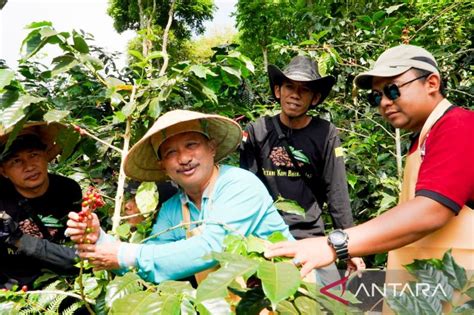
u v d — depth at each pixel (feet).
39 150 7.08
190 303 4.34
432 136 5.43
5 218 6.34
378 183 11.87
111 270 5.98
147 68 7.86
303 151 9.04
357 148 12.73
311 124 9.28
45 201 7.34
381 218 4.82
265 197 6.24
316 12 15.14
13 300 5.65
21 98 6.09
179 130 5.98
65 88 10.25
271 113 12.72
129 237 7.53
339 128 13.20
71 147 6.99
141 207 7.09
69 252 6.46
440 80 6.16
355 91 13.26
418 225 4.76
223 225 5.47
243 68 7.54
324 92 9.24
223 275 3.84
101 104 10.48
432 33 15.02
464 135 5.14
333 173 9.05
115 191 9.53
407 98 6.08
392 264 6.35
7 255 6.60
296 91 8.84
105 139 7.71
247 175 6.23
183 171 6.05
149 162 6.94
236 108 8.95
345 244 4.61
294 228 9.01
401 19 12.80
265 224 6.25
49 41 6.66
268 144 9.27
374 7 14.75
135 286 4.85
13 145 6.82
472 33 14.87
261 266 3.90
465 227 5.56
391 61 6.20
